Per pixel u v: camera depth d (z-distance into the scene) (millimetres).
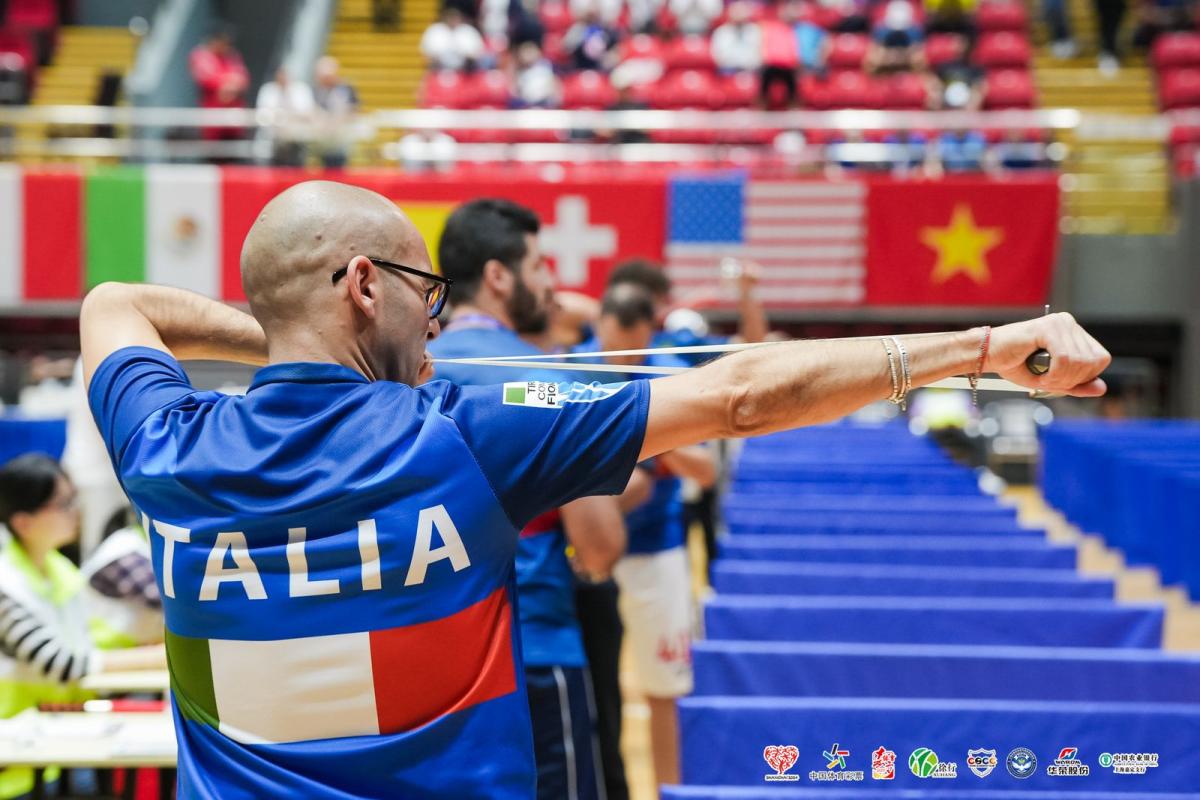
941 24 16609
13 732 3207
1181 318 12273
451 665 1495
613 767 4035
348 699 1479
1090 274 12289
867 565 4453
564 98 15664
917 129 12586
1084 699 2969
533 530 3020
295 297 1588
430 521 1488
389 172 11773
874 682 3020
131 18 18203
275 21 18891
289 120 12070
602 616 4047
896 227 11664
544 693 2961
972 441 14180
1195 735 2553
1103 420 12773
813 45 15930
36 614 3660
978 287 11672
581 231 11664
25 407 10523
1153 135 13000
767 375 1518
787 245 11672
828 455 8352
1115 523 9430
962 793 2490
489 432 1525
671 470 4484
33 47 16875
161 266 11625
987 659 2988
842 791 2496
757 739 2631
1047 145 13023
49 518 3727
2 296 11641
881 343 1530
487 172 12023
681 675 4512
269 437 1518
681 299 11648
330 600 1481
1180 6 17016
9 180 11586
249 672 1490
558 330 5324
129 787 3506
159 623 4078
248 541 1500
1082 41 17609
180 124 12070
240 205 11617
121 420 1623
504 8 17266
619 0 17188
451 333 2980
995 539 4707
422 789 1475
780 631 3529
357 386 1561
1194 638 6973
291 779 1461
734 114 14242
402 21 18469
